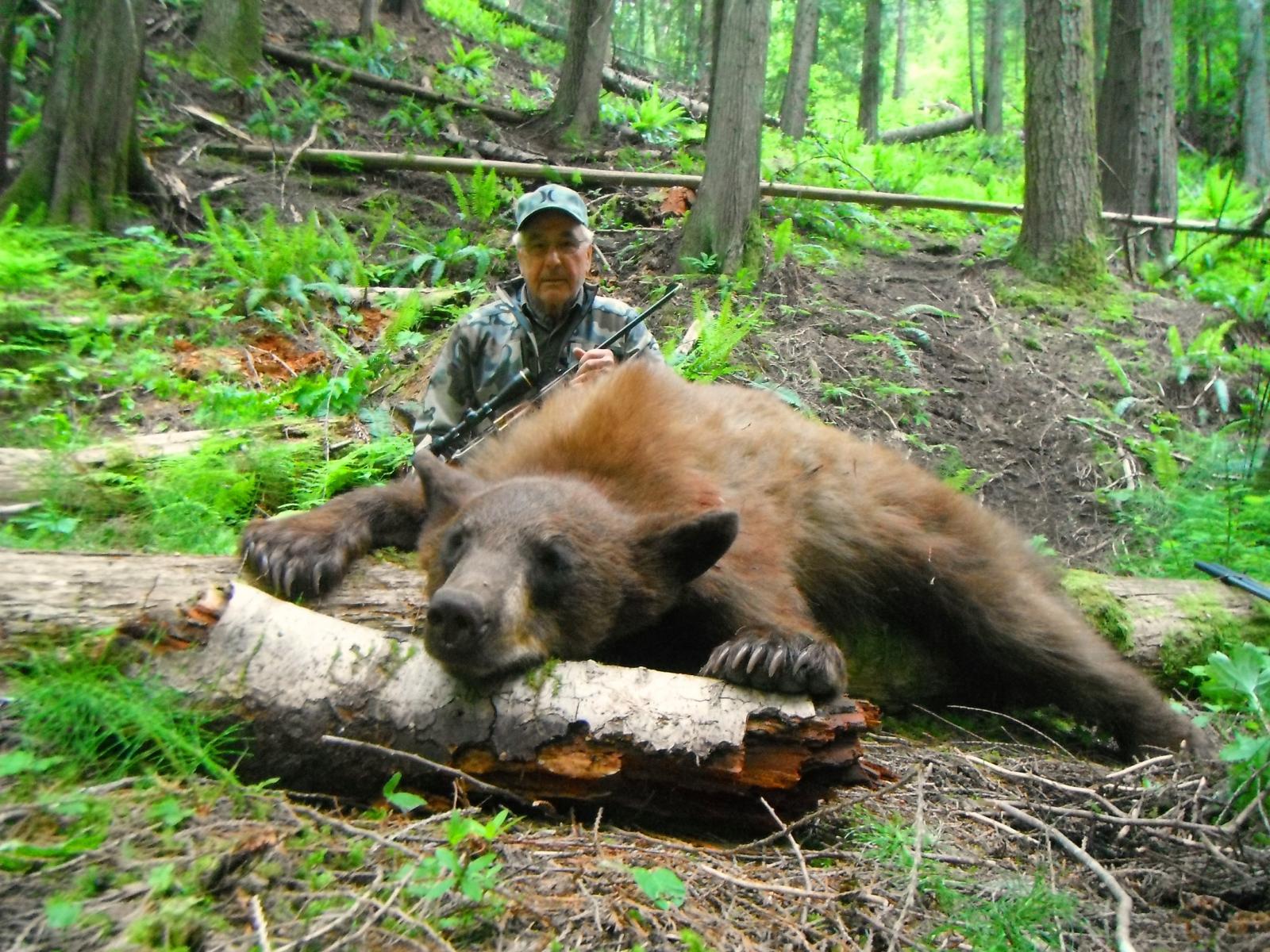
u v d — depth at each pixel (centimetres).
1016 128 3862
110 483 673
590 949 301
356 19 2092
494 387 788
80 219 1188
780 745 402
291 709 379
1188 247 1725
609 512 462
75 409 861
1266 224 1662
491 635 389
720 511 447
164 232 1252
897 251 1506
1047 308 1373
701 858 378
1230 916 381
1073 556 982
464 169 1509
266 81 1628
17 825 305
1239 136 2797
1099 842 450
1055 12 1402
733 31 1220
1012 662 645
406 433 898
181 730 364
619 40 3344
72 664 366
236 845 306
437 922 295
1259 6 2477
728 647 430
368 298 1138
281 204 1384
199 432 777
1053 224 1441
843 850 408
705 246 1254
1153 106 1745
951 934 349
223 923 278
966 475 992
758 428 586
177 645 376
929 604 640
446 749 388
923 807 441
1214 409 1246
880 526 617
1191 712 676
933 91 5050
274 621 389
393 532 513
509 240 1343
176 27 1672
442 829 359
